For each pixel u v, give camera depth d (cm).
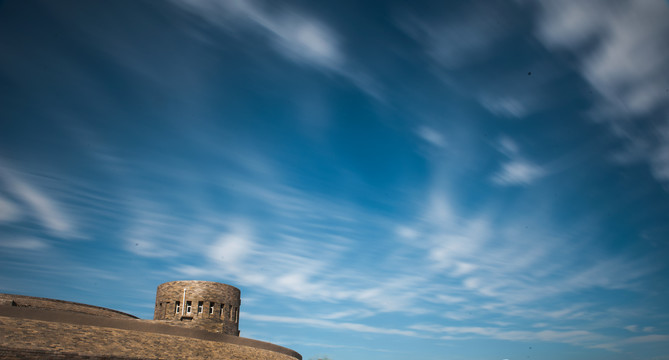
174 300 5928
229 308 6066
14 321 3316
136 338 3912
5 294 4597
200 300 5872
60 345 3234
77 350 3266
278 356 5203
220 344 4669
